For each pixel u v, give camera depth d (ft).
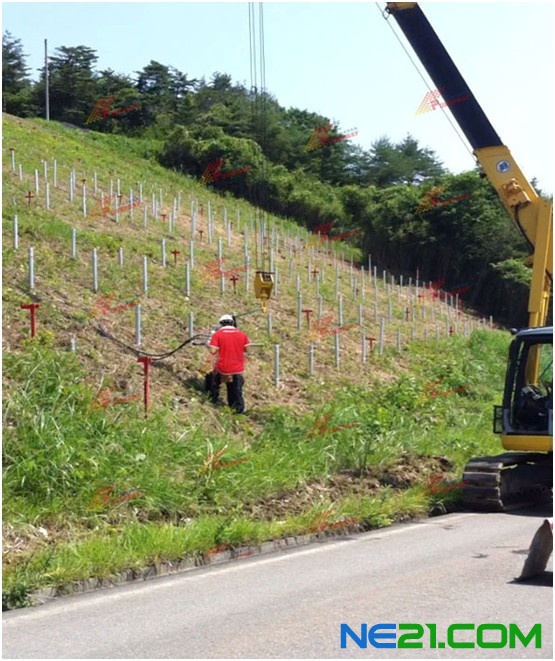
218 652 25.07
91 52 215.72
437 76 58.39
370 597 30.78
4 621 28.94
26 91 217.97
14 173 111.04
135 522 40.09
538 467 56.03
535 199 57.77
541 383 53.72
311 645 25.57
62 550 34.83
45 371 48.80
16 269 69.15
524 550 39.22
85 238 86.28
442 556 37.96
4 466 40.19
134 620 28.71
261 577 34.60
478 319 144.87
